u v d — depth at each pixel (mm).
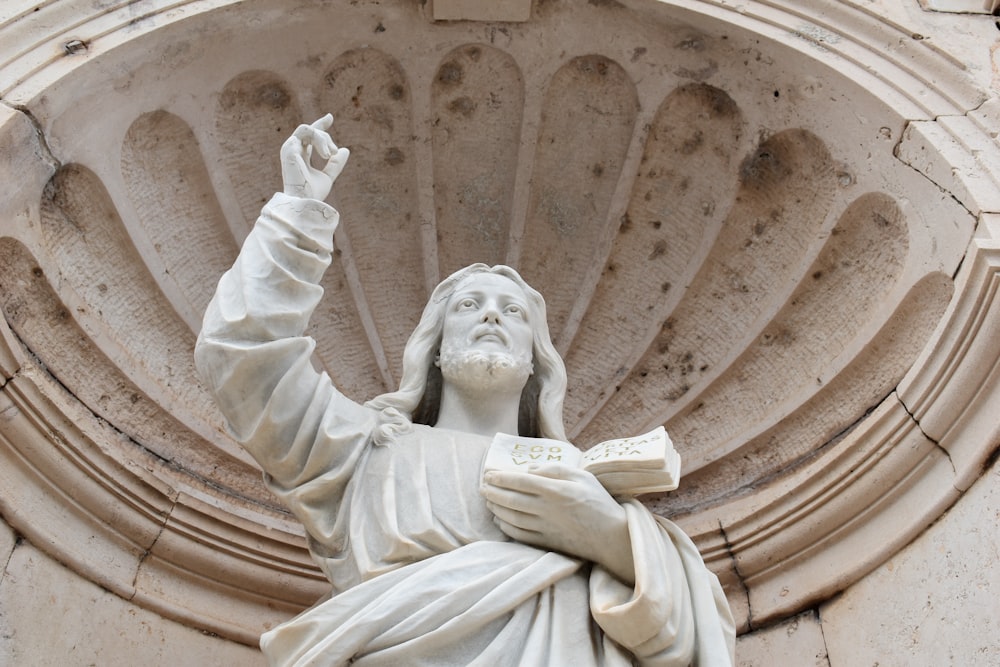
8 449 4832
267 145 5965
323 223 4055
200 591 5148
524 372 4426
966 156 5164
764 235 5848
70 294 5285
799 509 5145
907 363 5211
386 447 4113
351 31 5938
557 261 6129
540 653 3484
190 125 5781
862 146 5531
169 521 5133
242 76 5875
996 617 4293
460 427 4363
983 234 4863
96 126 5453
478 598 3541
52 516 4895
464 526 3848
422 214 6129
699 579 3775
